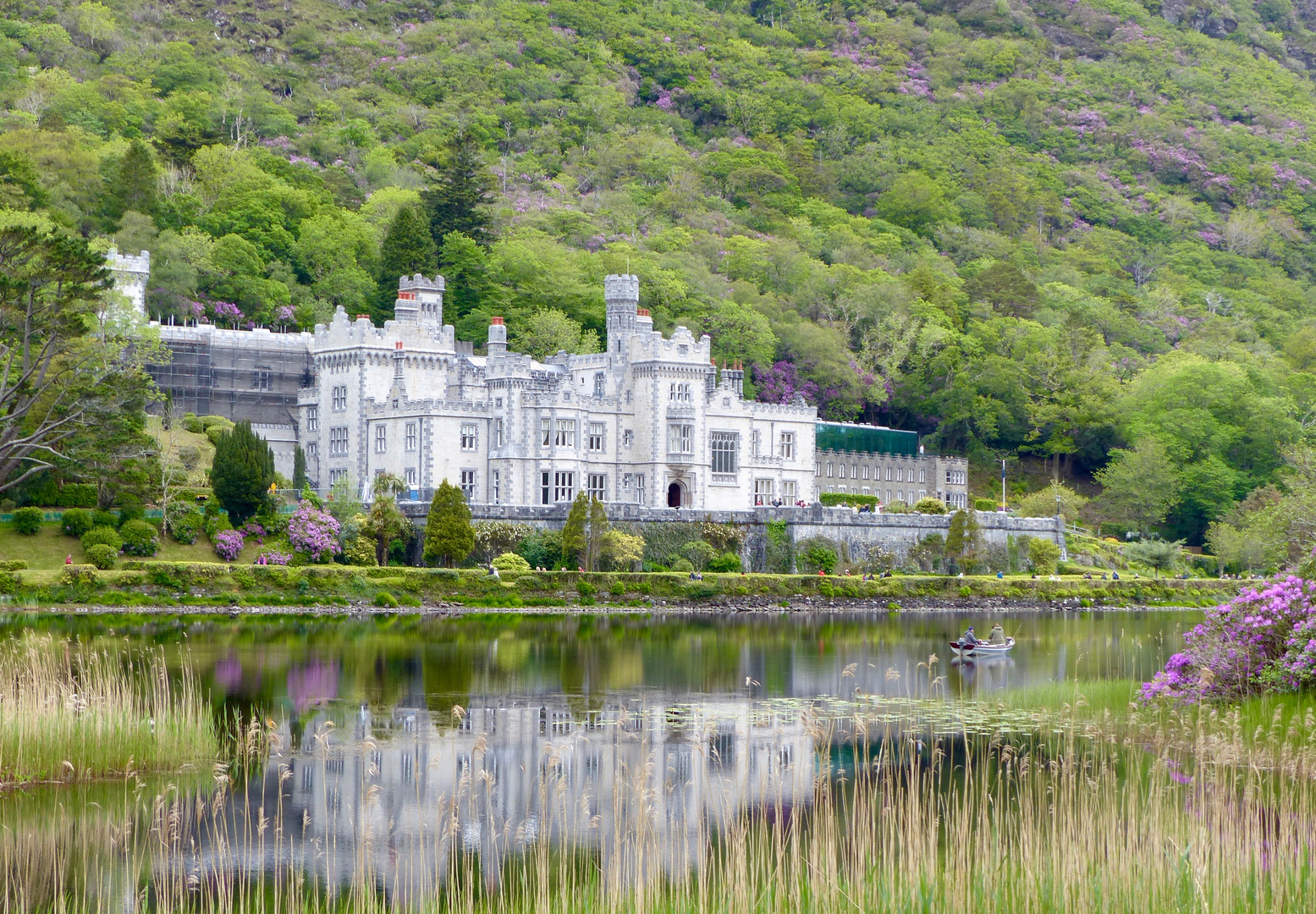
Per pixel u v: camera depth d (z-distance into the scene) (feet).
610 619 370.12
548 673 267.80
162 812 135.44
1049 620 408.46
